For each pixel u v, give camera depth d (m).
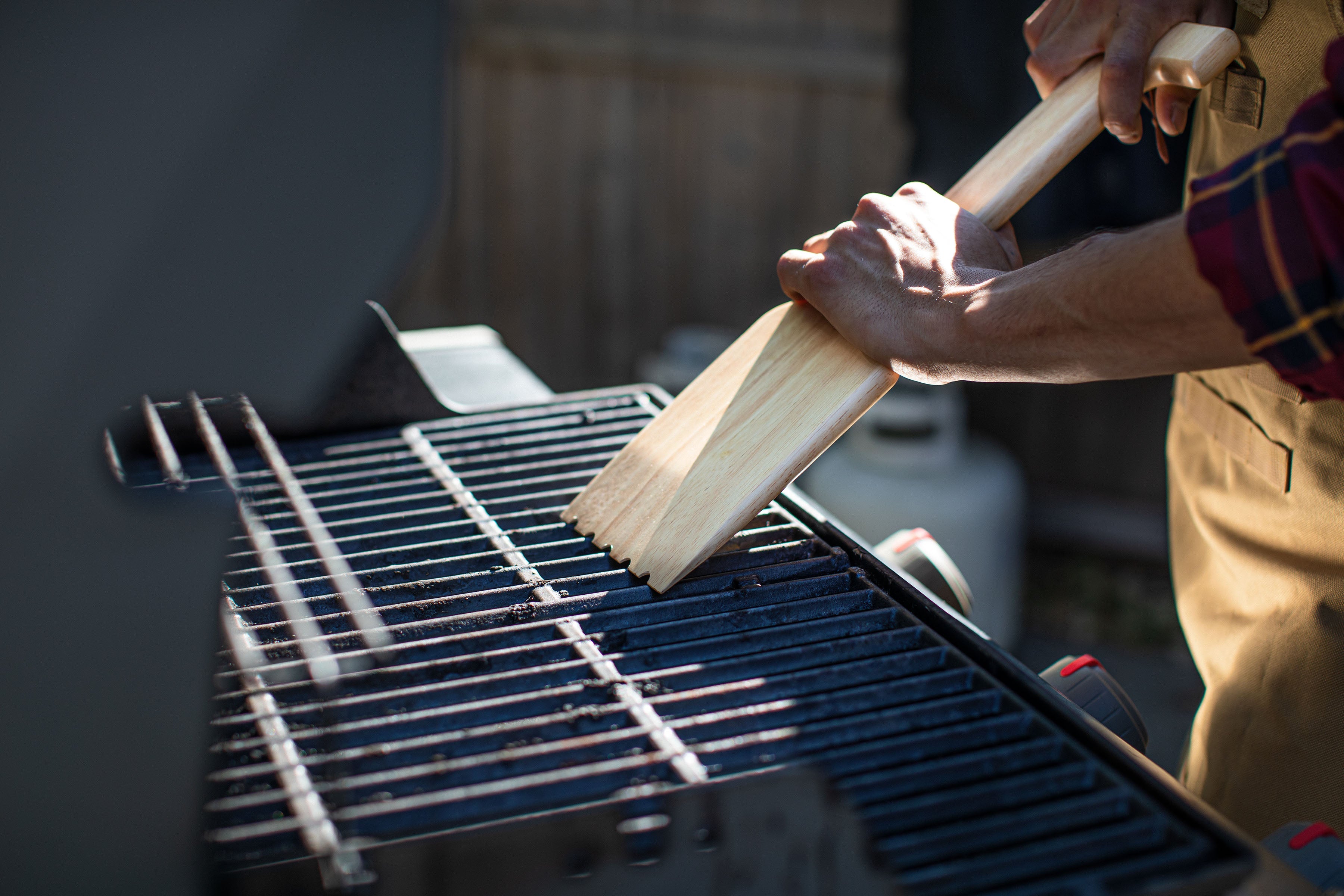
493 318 2.98
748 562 0.66
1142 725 0.64
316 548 0.66
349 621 0.57
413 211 0.35
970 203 0.73
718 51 2.83
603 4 2.80
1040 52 0.79
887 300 0.63
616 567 0.66
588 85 2.85
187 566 0.39
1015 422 2.95
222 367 0.34
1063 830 0.43
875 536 2.35
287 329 0.34
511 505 0.75
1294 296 0.42
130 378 0.33
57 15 0.29
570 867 0.39
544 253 2.96
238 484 0.72
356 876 0.38
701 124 2.90
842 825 0.41
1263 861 0.43
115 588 0.37
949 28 2.00
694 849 0.40
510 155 2.87
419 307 2.94
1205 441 0.84
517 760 0.46
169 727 0.39
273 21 0.31
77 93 0.30
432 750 0.47
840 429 0.66
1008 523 2.45
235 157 0.31
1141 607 2.75
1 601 0.35
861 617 0.58
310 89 0.32
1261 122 0.72
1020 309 0.53
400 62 0.33
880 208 0.67
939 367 0.61
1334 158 0.40
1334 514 0.69
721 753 0.47
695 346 2.73
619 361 3.08
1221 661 0.81
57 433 0.33
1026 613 2.77
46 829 0.37
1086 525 2.94
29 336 0.31
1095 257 0.50
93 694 0.37
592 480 0.78
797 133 2.90
